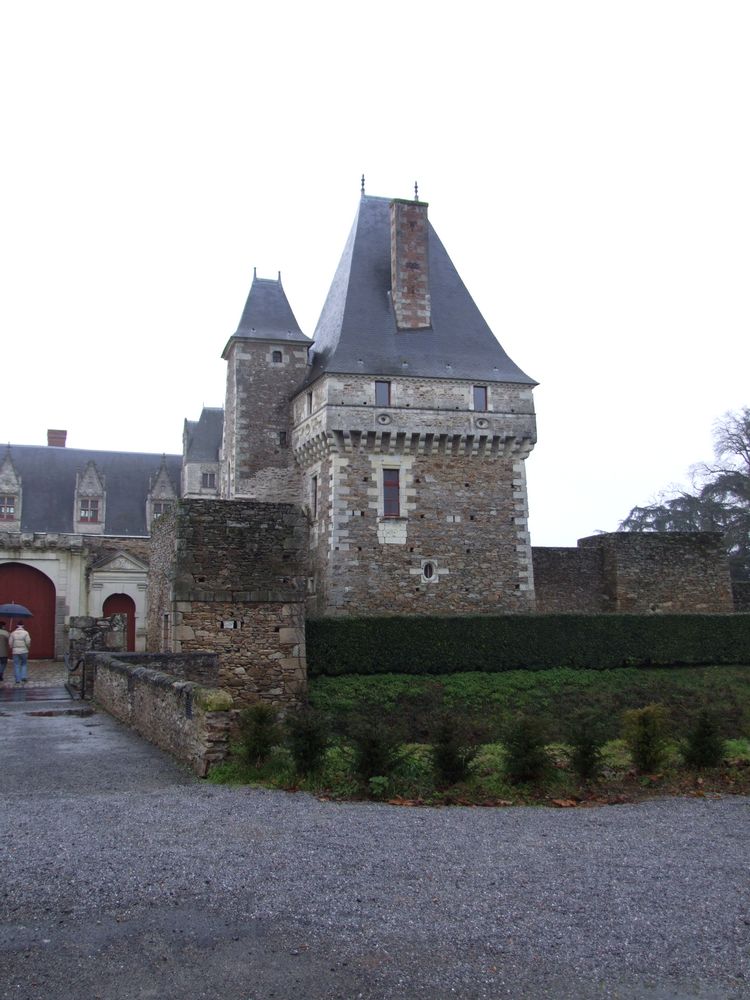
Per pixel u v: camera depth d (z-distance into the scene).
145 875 6.25
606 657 25.80
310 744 10.22
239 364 30.75
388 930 5.36
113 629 21.38
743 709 22.55
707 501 45.00
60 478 44.47
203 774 10.09
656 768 11.36
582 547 31.44
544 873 6.58
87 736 13.18
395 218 30.05
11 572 33.28
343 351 28.06
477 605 27.55
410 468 27.73
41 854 6.73
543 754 10.59
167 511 19.84
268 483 30.17
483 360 29.34
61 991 4.50
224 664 17.42
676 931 5.46
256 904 5.73
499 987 4.67
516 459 28.77
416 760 10.65
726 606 31.33
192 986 4.60
